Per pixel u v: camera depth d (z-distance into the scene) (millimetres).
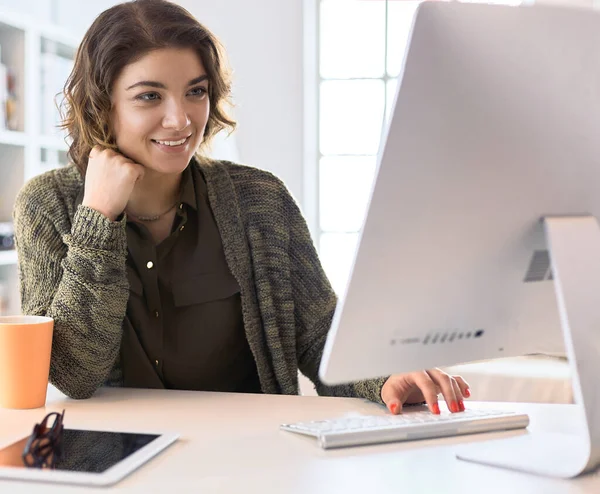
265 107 3689
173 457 840
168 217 1401
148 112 1229
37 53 2670
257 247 1448
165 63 1207
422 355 809
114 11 1257
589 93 743
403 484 753
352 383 1194
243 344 1454
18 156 2641
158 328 1359
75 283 1175
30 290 1289
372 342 772
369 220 713
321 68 3709
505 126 717
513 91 709
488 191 741
